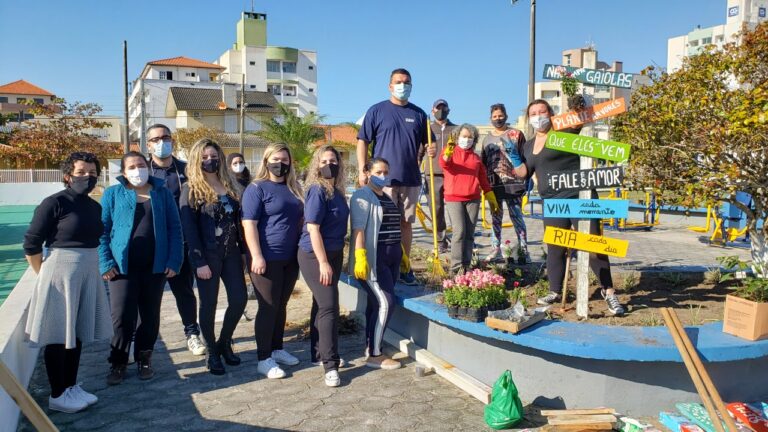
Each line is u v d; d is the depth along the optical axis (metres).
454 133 5.96
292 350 5.92
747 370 4.30
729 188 4.86
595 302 5.39
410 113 5.92
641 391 4.17
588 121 4.91
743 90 4.73
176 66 74.56
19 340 4.69
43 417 2.92
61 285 4.27
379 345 5.35
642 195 14.61
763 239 5.56
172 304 7.91
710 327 4.39
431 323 5.44
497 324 4.38
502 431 4.06
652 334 4.24
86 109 41.97
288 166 5.24
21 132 40.69
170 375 5.23
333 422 4.24
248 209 5.08
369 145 6.24
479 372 4.84
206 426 4.20
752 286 4.27
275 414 4.39
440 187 7.89
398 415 4.34
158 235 4.93
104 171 39.03
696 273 6.34
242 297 5.31
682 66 5.30
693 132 4.91
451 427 4.14
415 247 8.27
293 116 38.38
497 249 7.47
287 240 5.17
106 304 4.57
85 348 6.01
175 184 5.84
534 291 5.70
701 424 3.88
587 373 4.21
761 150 4.70
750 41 4.91
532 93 15.20
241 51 81.44
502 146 7.21
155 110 64.75
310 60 85.62
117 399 4.70
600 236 4.66
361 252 5.12
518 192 7.11
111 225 4.86
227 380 5.09
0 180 30.81
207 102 54.84
